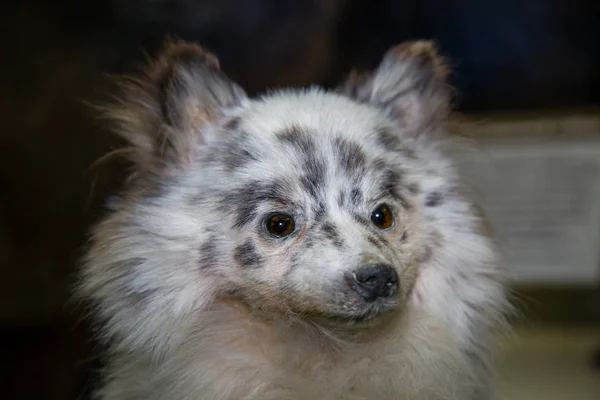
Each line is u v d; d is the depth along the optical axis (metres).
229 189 0.68
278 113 0.70
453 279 0.70
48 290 0.90
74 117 0.90
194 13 0.94
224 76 0.71
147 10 0.94
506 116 0.95
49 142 0.90
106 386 0.71
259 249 0.67
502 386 0.83
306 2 0.95
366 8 0.95
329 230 0.66
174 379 0.67
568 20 0.94
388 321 0.67
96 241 0.70
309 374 0.67
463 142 0.73
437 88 0.72
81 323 0.85
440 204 0.70
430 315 0.69
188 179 0.69
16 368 0.88
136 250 0.68
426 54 0.73
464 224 0.71
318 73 0.96
